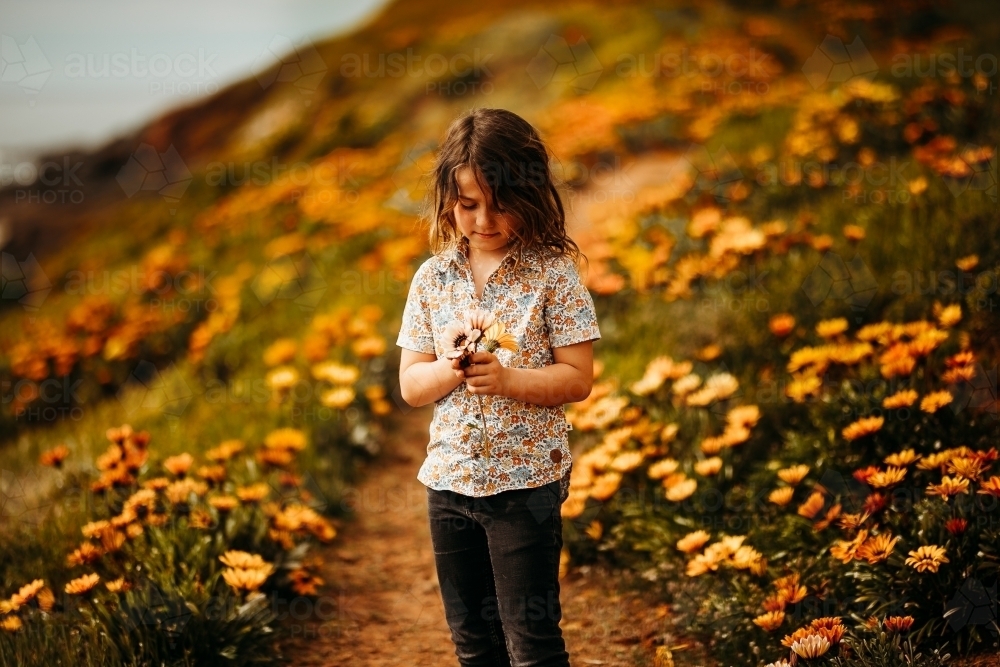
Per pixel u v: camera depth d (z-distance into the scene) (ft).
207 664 7.94
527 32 44.60
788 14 40.45
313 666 8.41
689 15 42.29
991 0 37.68
